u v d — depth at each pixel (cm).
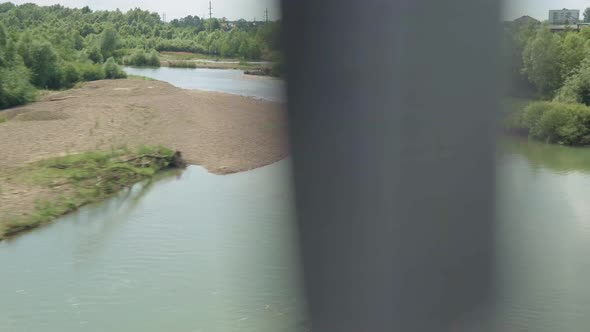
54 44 5591
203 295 1114
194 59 8244
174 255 1319
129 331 990
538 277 1111
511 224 1373
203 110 3497
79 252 1368
